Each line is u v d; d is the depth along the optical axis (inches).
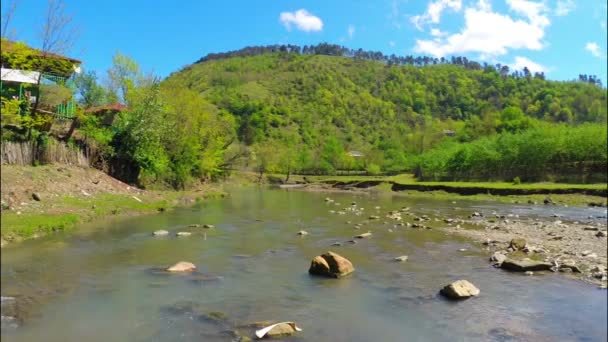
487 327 434.6
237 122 6343.5
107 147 1567.4
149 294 514.0
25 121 1210.0
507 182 3016.7
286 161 4451.3
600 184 2445.9
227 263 679.1
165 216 1200.2
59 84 1451.8
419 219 1300.4
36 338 382.3
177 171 1943.9
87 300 486.0
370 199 2247.8
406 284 577.0
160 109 1712.6
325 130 7372.1
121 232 906.7
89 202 1131.3
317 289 550.0
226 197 2050.9
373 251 789.9
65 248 730.8
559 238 933.8
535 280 598.5
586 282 588.4
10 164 1155.3
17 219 839.1
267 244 842.8
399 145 5802.2
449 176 3644.2
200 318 440.5
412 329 426.3
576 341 404.5
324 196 2480.3
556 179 2854.3
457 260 720.3
